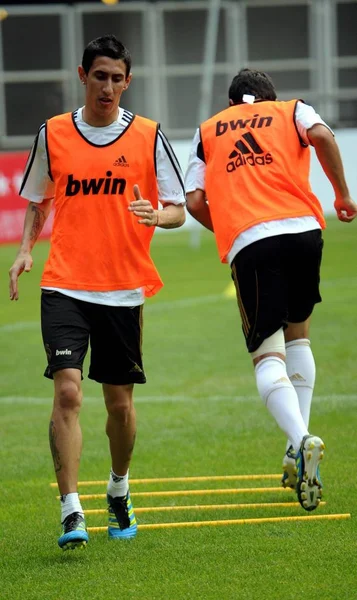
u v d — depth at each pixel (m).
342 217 18.92
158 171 18.02
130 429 17.83
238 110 18.92
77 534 16.09
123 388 17.81
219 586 14.80
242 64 104.38
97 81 17.28
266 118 18.62
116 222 17.59
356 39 105.50
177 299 53.56
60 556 16.80
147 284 17.88
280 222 17.89
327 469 22.22
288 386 17.59
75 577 15.56
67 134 17.73
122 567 15.98
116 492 17.95
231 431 27.14
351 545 16.52
